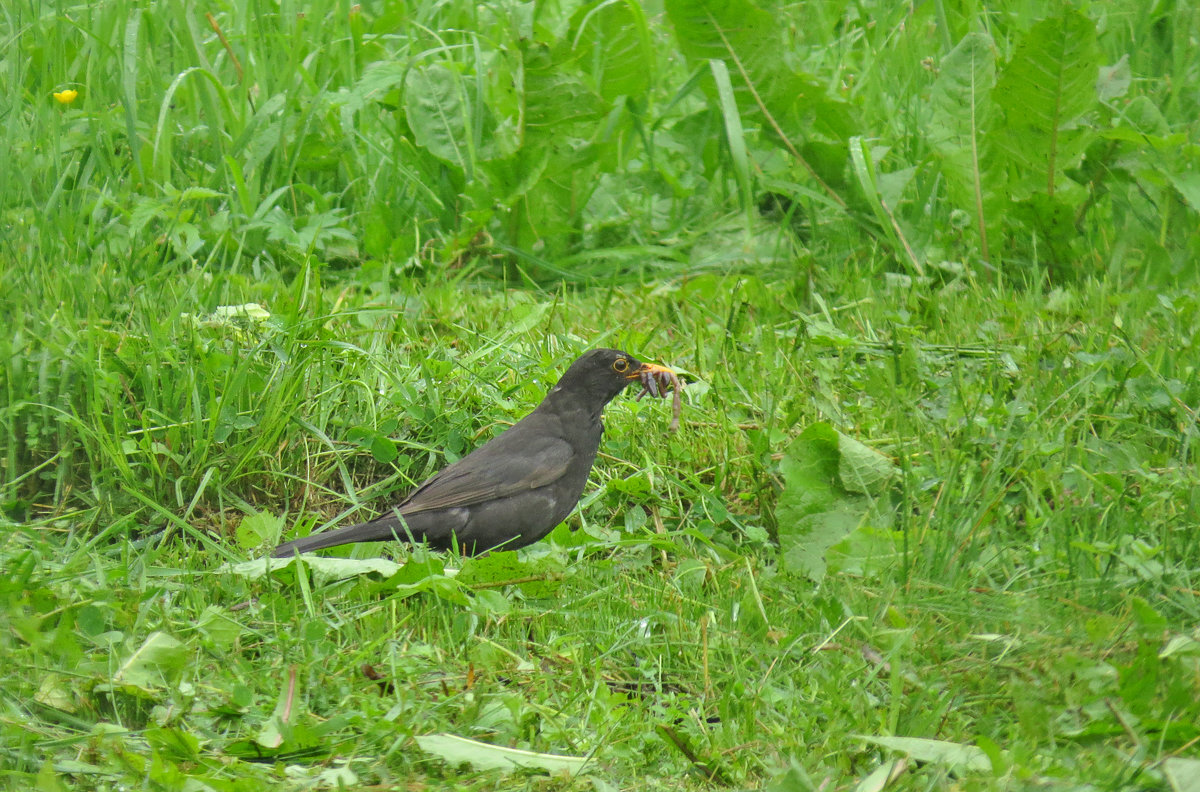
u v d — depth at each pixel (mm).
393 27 16344
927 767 6211
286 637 7203
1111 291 12508
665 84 16609
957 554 8203
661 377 9609
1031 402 9930
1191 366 10453
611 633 7688
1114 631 7129
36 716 6613
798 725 6770
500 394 10664
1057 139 12438
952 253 13562
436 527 9164
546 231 13680
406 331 11633
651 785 6371
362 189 14242
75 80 14555
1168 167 12672
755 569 8758
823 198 13781
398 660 7172
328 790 6074
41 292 10805
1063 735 6344
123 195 13008
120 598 7711
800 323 11242
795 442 8930
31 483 9594
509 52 13500
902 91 15656
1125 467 9172
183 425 9656
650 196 14508
